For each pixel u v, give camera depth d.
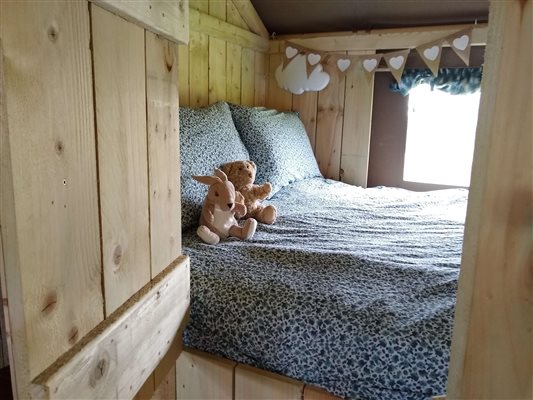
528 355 0.44
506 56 0.40
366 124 2.50
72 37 0.54
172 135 0.87
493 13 0.41
